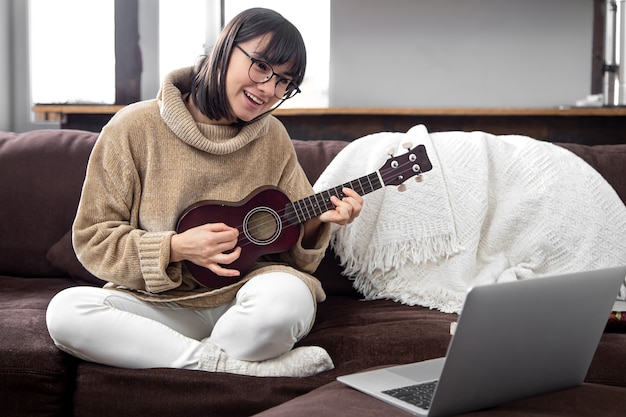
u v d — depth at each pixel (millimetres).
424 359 1618
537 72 3275
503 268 2018
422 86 3350
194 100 1797
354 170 2146
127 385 1577
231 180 1804
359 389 1246
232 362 1605
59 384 1582
